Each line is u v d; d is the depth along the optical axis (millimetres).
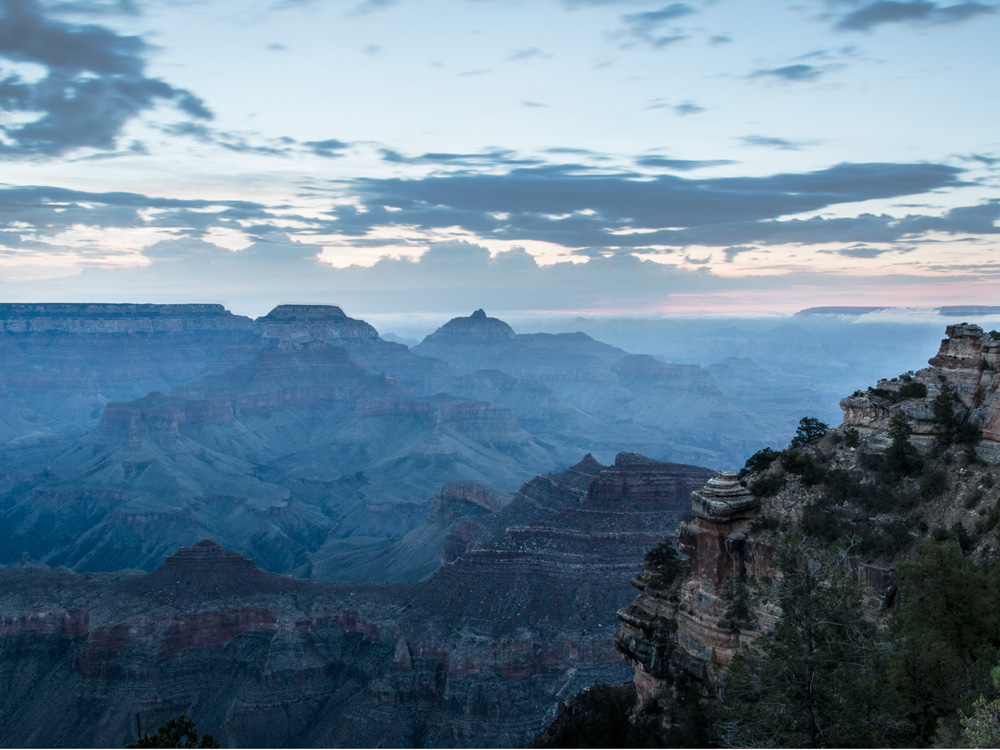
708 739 48219
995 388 53094
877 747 35469
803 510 52688
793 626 38844
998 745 31594
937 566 41531
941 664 38094
